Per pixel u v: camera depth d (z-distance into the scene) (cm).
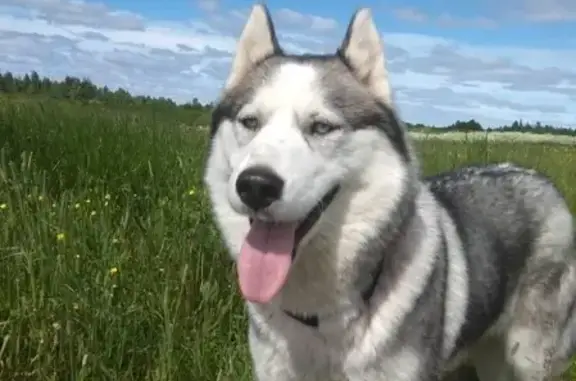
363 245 65
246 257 63
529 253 85
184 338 87
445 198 81
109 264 92
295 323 67
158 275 94
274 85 65
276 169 59
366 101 66
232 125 67
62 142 137
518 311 87
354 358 66
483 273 79
